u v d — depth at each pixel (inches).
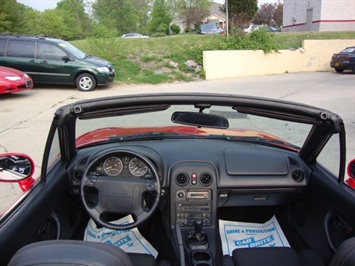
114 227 98.3
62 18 1996.8
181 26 2432.3
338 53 799.7
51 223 99.9
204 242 99.8
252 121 128.8
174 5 2539.4
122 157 101.4
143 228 117.7
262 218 128.8
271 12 2241.6
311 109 88.7
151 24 2097.7
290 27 1488.7
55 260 54.6
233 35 812.0
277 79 717.9
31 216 87.0
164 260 104.5
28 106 402.9
